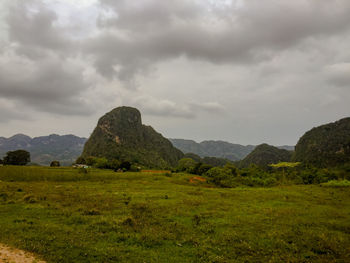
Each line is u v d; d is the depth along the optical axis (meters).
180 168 99.25
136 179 54.66
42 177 51.47
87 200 23.02
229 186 49.78
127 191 31.59
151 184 43.09
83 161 132.75
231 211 19.52
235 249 11.05
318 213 19.00
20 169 58.16
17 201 21.50
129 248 10.62
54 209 18.41
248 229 14.30
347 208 21.86
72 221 14.88
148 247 11.05
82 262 8.87
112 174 60.38
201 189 37.62
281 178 61.81
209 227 14.56
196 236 12.84
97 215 16.89
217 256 10.00
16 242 10.29
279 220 16.53
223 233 13.37
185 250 10.79
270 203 24.03
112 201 22.84
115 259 9.38
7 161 110.19
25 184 38.81
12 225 13.22
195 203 22.70
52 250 9.74
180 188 37.44
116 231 13.13
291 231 13.81
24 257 8.90
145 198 25.55
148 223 15.08
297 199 26.84
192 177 66.94
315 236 12.92
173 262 9.45
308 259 10.01
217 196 29.06
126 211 18.41
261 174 66.12
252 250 10.95
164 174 66.31
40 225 13.45
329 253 10.82
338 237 12.83
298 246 11.57
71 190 31.56
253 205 22.61
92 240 11.37
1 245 9.95
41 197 23.62
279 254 10.56
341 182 45.34
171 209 19.69
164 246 11.25
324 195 31.25
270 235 12.97
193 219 16.47
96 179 53.06
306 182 57.69
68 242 10.75
